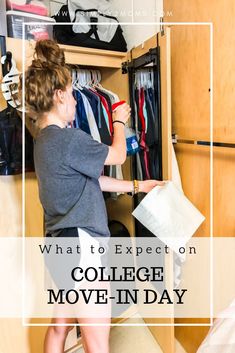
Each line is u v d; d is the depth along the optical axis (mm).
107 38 1785
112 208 2123
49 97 1097
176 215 1429
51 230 1178
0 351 1483
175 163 1560
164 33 1354
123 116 1309
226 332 848
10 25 1363
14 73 1277
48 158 1070
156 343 1787
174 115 1617
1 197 1408
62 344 1357
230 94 1232
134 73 1714
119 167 1907
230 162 1285
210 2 1284
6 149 1295
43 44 1142
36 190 1497
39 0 1475
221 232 1381
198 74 1401
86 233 1131
